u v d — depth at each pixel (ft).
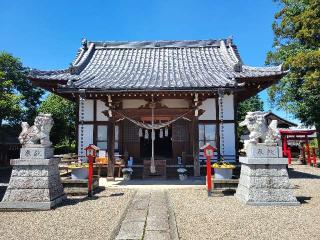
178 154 51.62
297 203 26.58
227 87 42.11
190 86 42.37
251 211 24.50
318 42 69.51
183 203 28.12
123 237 18.03
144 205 27.48
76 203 28.53
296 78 72.08
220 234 18.47
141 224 20.97
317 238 17.60
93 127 51.75
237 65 53.83
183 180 44.27
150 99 45.96
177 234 18.44
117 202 28.94
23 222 21.93
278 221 21.38
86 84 45.16
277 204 26.63
